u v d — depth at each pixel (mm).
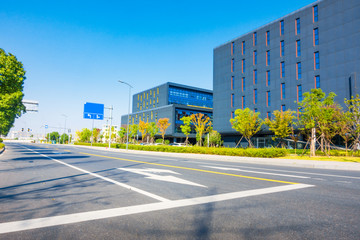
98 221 3391
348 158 18703
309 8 37094
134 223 3314
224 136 51875
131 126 65938
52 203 4340
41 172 8516
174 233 2963
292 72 38312
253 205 4246
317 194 5199
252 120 30781
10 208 4023
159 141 66625
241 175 8117
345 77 32188
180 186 5953
